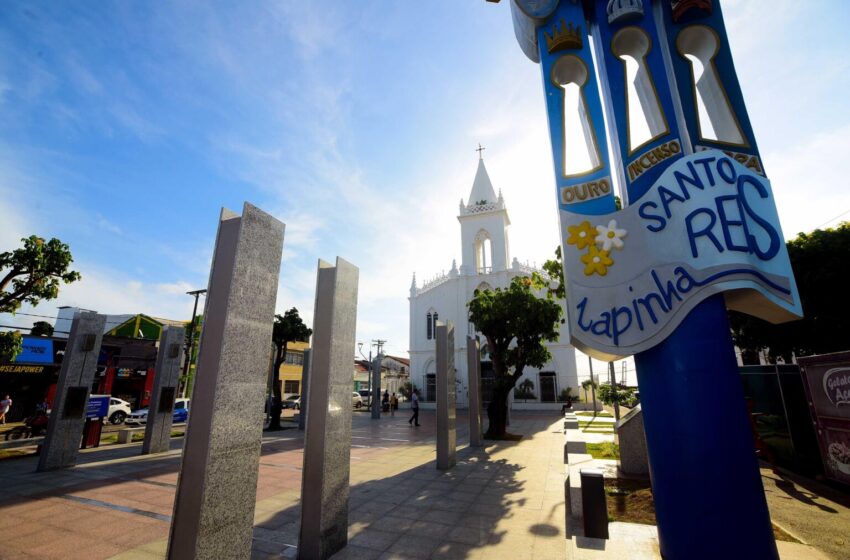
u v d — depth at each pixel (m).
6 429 19.17
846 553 4.86
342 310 5.73
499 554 5.05
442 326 10.67
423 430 18.81
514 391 32.12
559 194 5.69
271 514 6.48
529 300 15.23
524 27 6.76
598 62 6.27
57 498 7.27
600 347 5.01
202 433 3.64
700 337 4.54
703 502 4.21
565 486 8.24
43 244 10.87
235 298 4.01
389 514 6.54
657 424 4.67
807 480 8.39
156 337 34.06
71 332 10.11
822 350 11.58
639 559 4.48
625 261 5.09
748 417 4.36
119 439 13.70
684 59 5.56
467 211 38.66
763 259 4.57
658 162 5.23
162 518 6.22
